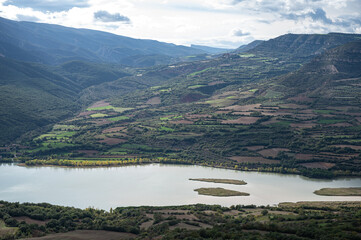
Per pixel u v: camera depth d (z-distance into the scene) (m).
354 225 199.38
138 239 196.75
